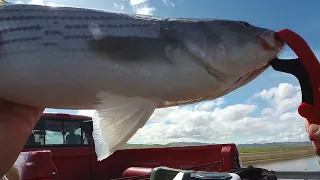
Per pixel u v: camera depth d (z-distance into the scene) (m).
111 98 0.35
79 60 0.34
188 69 0.37
